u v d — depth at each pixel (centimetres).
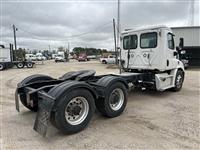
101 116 455
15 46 3697
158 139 332
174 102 576
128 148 303
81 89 368
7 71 1998
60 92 338
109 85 427
